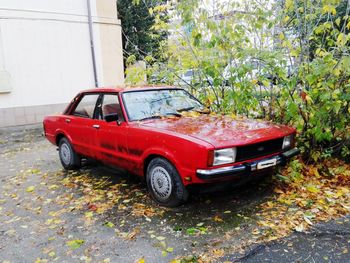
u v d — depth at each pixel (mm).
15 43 9812
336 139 4918
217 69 5117
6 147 7930
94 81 11477
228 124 3984
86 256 2941
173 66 5957
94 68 11367
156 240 3137
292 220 3357
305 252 2799
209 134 3527
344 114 4617
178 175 3600
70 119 5352
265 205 3754
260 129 3828
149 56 6141
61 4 10500
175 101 4816
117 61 12008
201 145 3256
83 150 5141
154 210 3791
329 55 4199
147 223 3498
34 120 10438
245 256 2793
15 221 3764
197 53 5543
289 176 4422
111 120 4254
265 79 4805
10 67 9812
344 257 2701
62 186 4895
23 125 10266
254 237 3082
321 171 4715
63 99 10914
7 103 9906
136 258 2861
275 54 4520
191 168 3352
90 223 3590
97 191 4566
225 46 4992
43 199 4410
